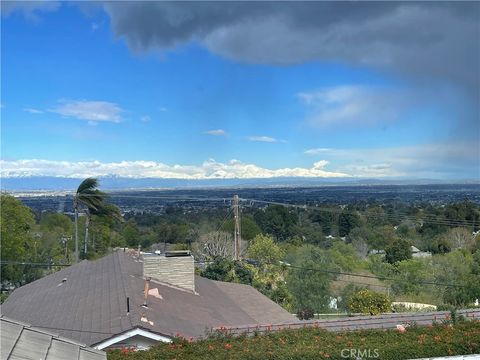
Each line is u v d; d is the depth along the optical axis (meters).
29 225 43.62
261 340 9.98
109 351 9.46
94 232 54.75
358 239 60.72
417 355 9.13
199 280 22.45
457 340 9.57
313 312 32.72
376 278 41.22
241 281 34.31
